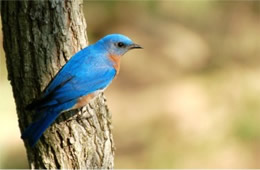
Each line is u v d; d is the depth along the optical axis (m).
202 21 19.69
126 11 19.19
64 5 8.00
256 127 16.02
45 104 7.98
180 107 17.28
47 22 7.89
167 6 19.31
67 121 8.38
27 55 7.93
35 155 8.43
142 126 16.89
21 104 8.23
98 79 8.74
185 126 16.59
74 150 8.38
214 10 19.75
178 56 19.06
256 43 19.39
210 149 15.71
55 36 8.02
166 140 16.28
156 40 19.25
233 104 16.94
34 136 7.96
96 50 9.23
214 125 16.38
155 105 17.58
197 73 18.66
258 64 18.95
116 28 18.89
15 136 15.09
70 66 8.13
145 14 19.38
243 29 19.73
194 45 19.22
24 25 7.81
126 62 18.84
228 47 19.34
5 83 15.38
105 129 8.77
